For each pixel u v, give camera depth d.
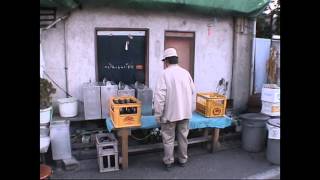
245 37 7.84
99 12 6.37
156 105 5.06
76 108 6.14
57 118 6.01
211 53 7.53
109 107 5.91
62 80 6.28
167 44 7.07
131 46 6.73
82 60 6.36
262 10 7.57
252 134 6.19
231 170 5.39
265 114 6.55
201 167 5.49
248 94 8.08
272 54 7.98
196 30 7.27
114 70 6.70
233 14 7.41
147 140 6.25
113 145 5.27
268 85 6.59
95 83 6.31
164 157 5.36
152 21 6.79
